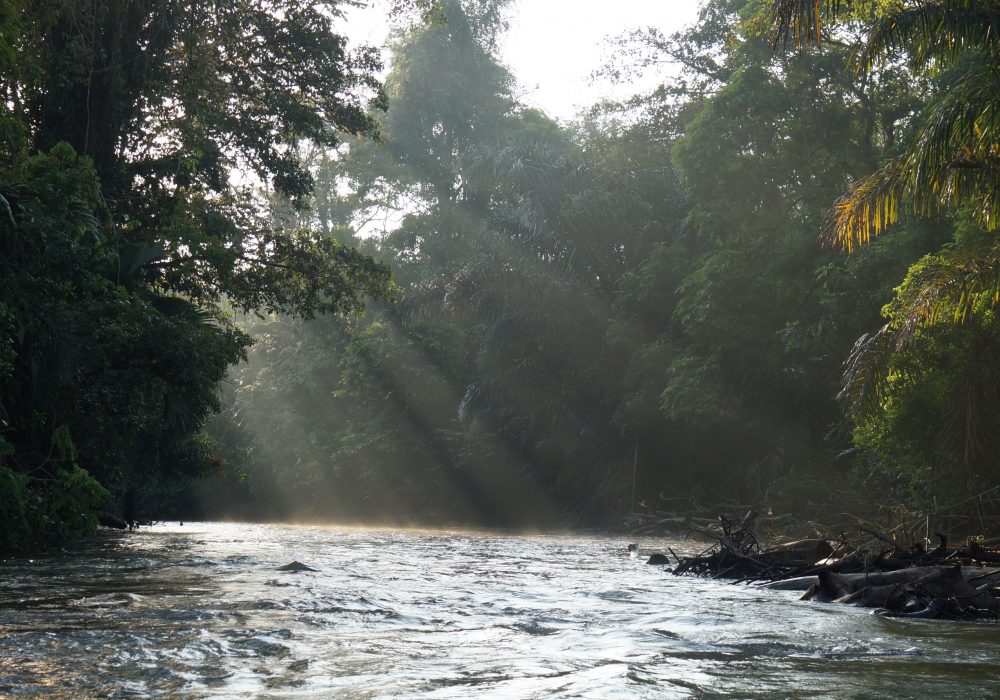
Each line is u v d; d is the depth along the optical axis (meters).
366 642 4.54
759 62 22.41
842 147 22.03
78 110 16.78
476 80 43.47
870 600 6.76
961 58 16.95
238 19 19.80
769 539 15.70
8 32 9.77
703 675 3.72
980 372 13.22
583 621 5.56
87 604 6.02
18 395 12.19
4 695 3.27
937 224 17.86
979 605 6.39
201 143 19.27
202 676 3.61
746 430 21.77
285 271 22.34
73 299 12.34
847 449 18.86
